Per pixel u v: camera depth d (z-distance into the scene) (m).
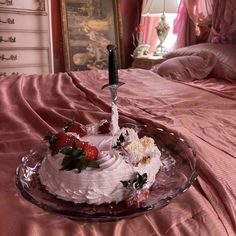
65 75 2.14
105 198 0.75
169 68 2.28
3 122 1.33
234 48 2.33
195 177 0.86
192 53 2.42
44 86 1.90
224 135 1.19
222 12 2.66
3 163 1.00
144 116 1.41
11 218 0.74
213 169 0.92
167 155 1.00
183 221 0.76
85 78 2.11
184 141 1.08
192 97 1.73
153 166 0.84
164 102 1.63
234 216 0.81
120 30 3.81
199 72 2.26
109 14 3.75
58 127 1.33
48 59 3.44
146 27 3.73
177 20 3.28
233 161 0.99
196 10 2.98
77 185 0.75
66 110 1.46
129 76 2.21
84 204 0.75
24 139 1.16
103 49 3.74
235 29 2.58
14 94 1.69
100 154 0.80
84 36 3.63
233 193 0.86
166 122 1.32
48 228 0.71
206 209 0.79
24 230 0.70
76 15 3.57
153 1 3.32
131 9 3.91
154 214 0.77
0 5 3.03
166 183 0.85
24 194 0.79
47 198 0.78
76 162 0.75
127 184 0.74
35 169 0.92
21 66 3.28
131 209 0.73
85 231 0.71
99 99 1.64
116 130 0.96
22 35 3.21
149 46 3.61
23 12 3.16
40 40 3.34
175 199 0.81
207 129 1.24
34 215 0.75
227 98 1.75
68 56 3.56
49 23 3.34
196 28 3.05
